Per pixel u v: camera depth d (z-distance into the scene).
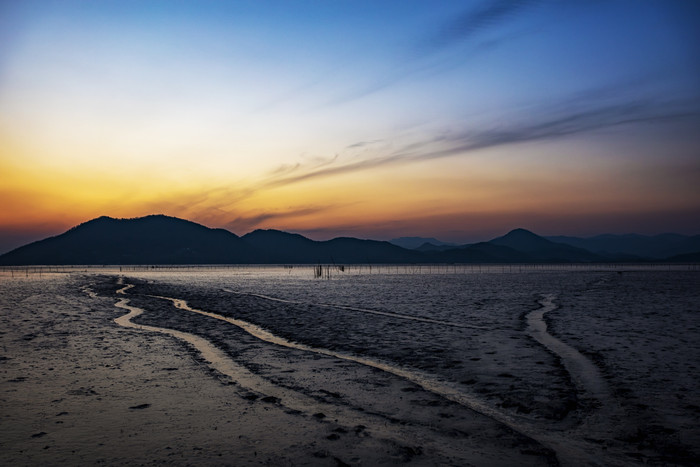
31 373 11.41
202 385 10.40
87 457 6.37
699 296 35.91
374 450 6.70
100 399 9.24
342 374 11.51
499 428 7.66
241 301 33.19
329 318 22.78
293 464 6.20
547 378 10.88
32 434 7.26
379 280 72.62
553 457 6.48
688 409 8.52
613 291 42.47
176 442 6.97
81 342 16.02
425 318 22.56
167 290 47.38
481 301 32.06
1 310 26.53
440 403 9.07
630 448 6.80
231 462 6.24
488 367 12.07
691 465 6.22
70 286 55.34
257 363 12.78
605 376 10.98
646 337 16.45
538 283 59.31
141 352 14.31
